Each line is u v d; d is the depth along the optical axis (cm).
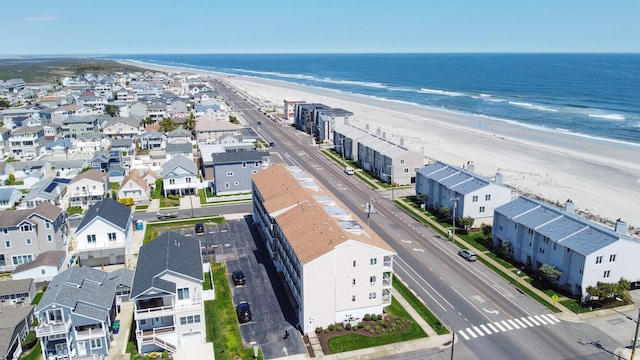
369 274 5319
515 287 6191
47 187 9412
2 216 6812
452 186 8412
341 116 15500
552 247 6250
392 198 9838
